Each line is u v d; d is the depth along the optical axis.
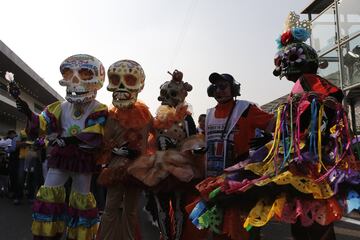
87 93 4.50
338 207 2.82
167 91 4.91
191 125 4.80
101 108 4.60
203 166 4.52
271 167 3.20
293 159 3.07
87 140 4.39
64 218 4.40
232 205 3.15
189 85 5.02
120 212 4.64
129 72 4.63
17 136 10.13
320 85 3.25
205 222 3.27
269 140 3.67
